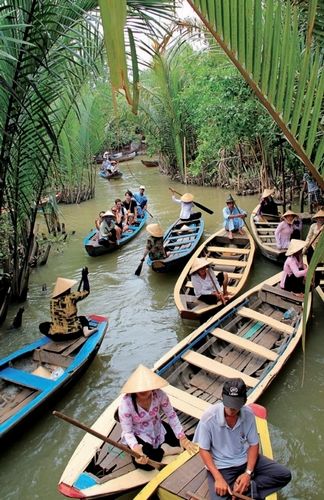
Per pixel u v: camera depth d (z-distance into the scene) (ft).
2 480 14.62
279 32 6.13
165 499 11.80
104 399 18.21
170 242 35.32
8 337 23.56
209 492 11.30
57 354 19.20
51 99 19.33
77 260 34.45
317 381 18.34
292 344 18.81
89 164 57.31
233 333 21.03
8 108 17.19
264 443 13.10
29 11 15.14
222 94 38.78
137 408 12.65
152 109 62.28
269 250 29.50
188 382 17.53
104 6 3.74
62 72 18.84
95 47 17.52
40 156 23.72
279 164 45.27
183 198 39.27
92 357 19.34
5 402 17.01
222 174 57.31
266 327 21.56
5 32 15.58
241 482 11.13
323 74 6.22
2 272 27.43
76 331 19.94
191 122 59.77
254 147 49.62
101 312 25.86
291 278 23.00
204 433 11.43
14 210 24.49
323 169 6.75
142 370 12.76
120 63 3.86
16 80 16.29
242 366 18.65
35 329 24.27
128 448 12.25
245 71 6.32
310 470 14.37
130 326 24.09
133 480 12.44
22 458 15.43
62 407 17.76
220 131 44.73
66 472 12.62
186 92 55.67
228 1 5.95
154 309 25.81
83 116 49.19
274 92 6.38
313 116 6.40
